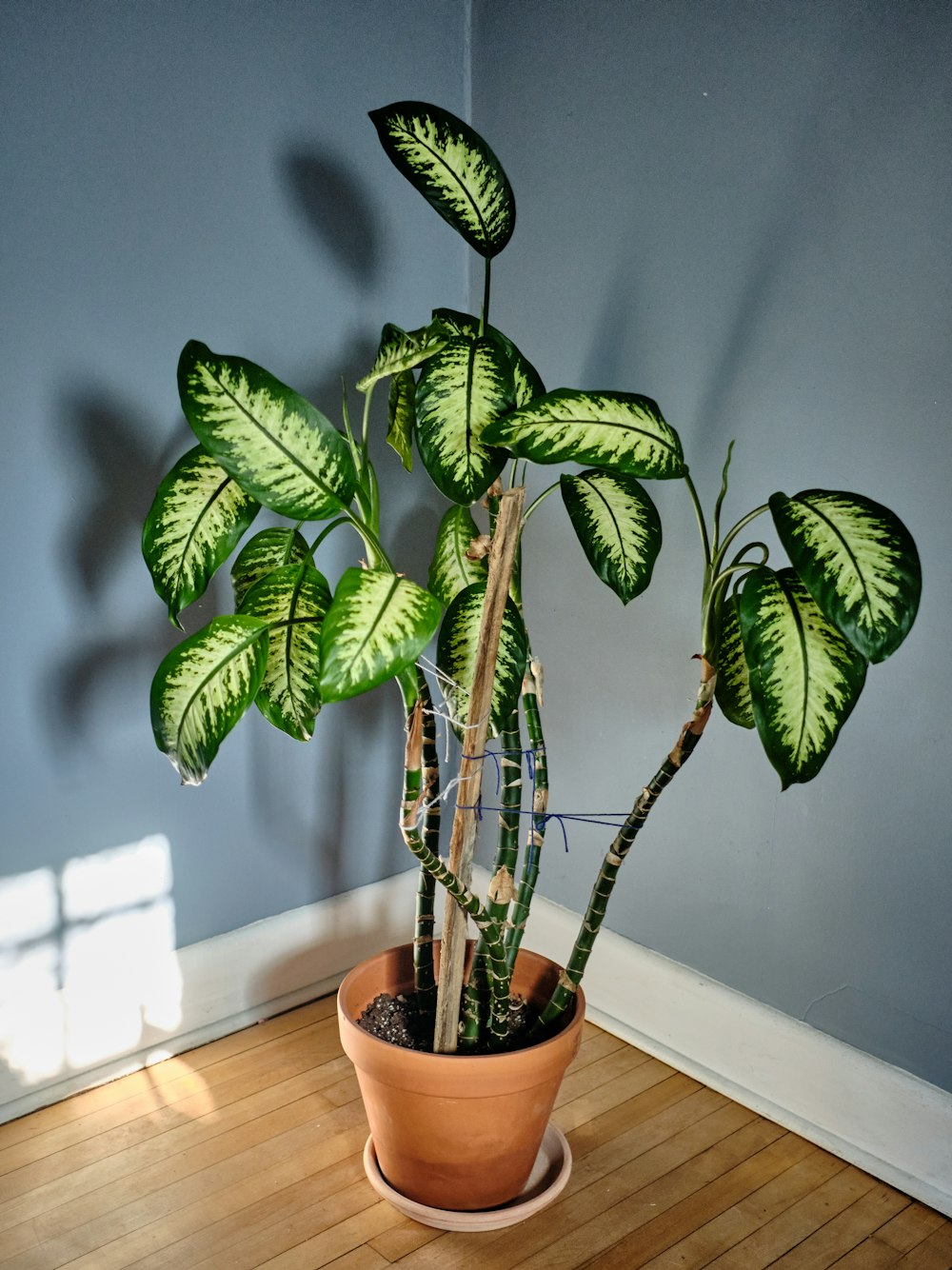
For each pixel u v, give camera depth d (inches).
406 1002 64.4
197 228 67.1
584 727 77.4
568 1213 59.9
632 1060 74.0
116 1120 67.2
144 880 71.4
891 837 60.7
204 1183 61.8
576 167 71.9
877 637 42.3
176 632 70.4
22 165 60.1
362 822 82.1
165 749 51.0
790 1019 67.1
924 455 56.7
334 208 73.2
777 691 45.3
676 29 64.6
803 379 61.4
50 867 67.5
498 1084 53.9
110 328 64.7
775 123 60.5
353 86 72.9
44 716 65.8
